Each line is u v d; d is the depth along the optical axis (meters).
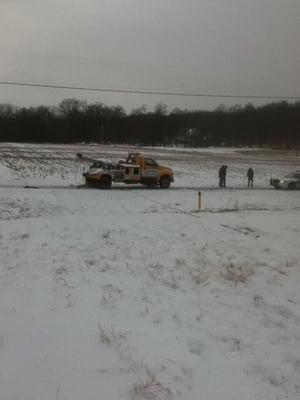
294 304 10.59
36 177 39.94
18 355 6.85
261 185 46.38
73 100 165.25
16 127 148.50
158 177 37.00
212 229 20.69
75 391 5.96
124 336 7.86
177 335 8.23
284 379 7.02
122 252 14.95
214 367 7.15
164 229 20.09
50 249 14.90
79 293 10.12
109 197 30.44
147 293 10.53
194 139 160.00
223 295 10.88
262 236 19.52
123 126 161.25
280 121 156.12
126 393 6.03
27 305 9.15
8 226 19.70
